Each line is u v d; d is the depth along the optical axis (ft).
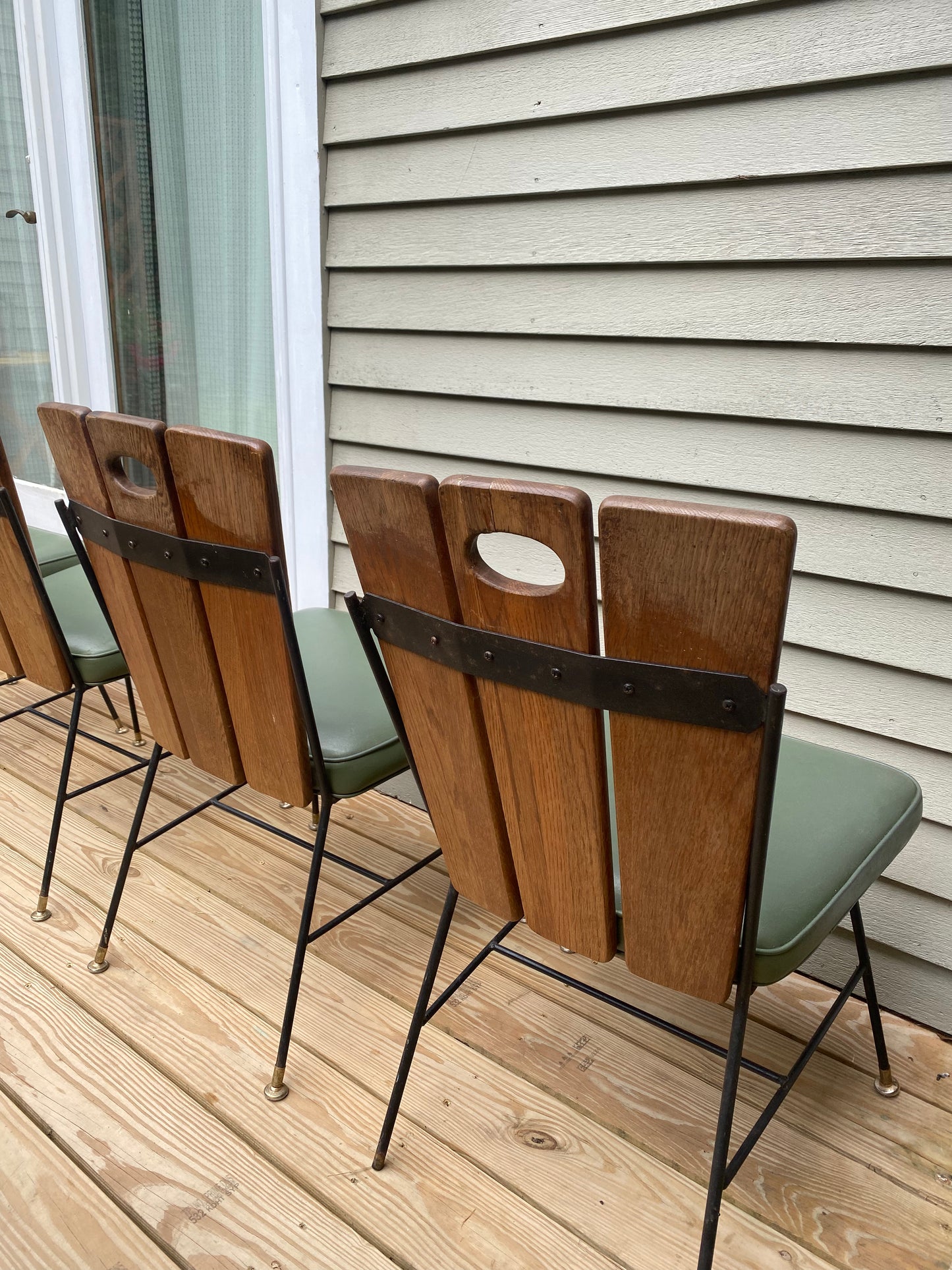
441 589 3.09
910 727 4.91
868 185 4.36
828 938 5.42
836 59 4.29
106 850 6.59
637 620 2.64
